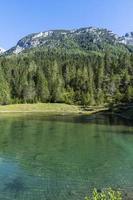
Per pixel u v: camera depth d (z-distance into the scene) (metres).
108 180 40.06
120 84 197.50
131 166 47.41
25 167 46.31
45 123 108.25
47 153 56.31
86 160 51.22
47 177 41.09
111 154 55.81
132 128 93.75
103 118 131.25
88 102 194.88
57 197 33.62
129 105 163.25
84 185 37.91
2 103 193.62
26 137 73.94
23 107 186.75
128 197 33.69
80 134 79.81
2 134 78.62
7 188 36.34
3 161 49.84
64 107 191.50
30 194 34.50
